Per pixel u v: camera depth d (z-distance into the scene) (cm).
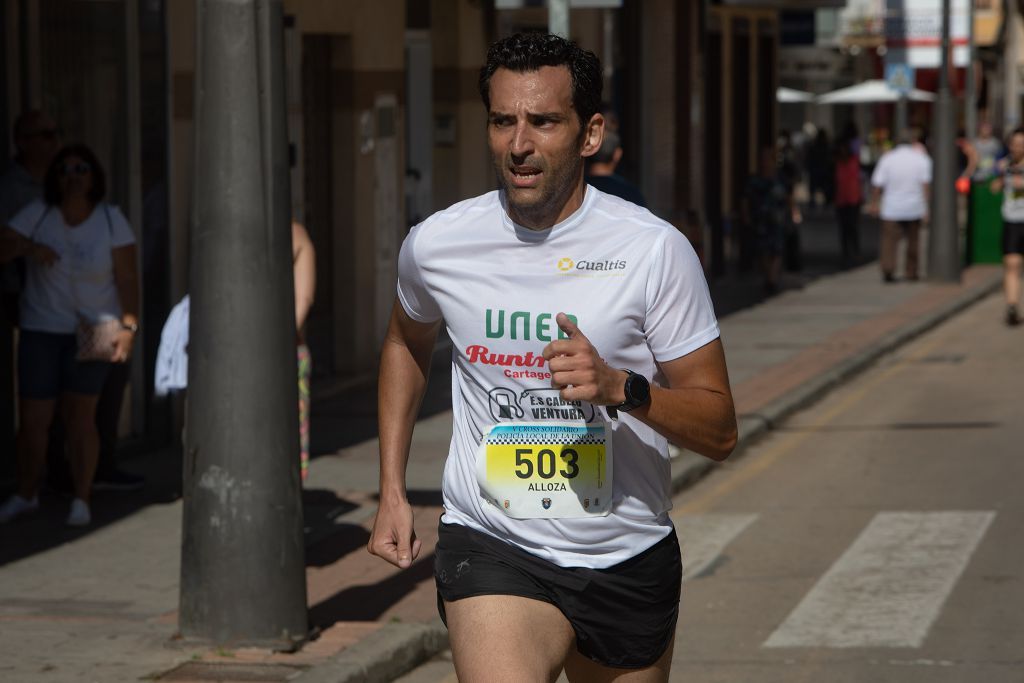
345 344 2162
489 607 588
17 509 1330
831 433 1853
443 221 597
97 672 911
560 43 569
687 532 1360
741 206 3441
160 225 1669
